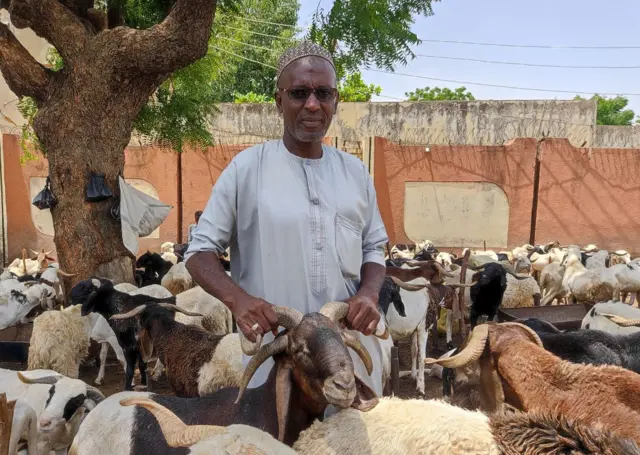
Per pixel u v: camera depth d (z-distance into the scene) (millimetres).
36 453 4555
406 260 9797
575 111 23828
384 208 18438
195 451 2080
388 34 6445
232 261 2906
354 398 2240
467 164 18234
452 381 5152
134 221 9414
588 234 18062
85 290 7145
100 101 8984
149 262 11375
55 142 9094
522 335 3521
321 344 2143
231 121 23516
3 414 3693
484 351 3518
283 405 2332
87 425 3258
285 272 2625
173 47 8461
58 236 9219
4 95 18297
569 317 8445
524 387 3260
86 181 9078
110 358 9180
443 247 18422
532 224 18172
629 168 17859
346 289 2781
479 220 18281
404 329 7535
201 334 5656
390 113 23875
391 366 5941
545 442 2256
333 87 2611
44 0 8828
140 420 3076
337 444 2471
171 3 10430
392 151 18453
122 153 9500
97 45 8828
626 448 2135
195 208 18547
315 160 2715
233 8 11781
